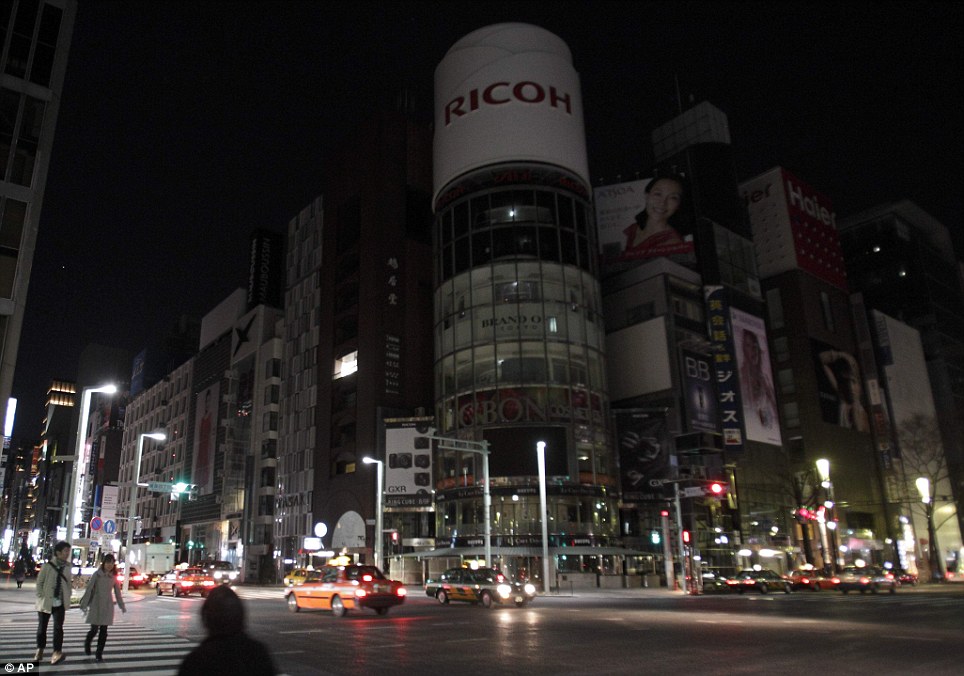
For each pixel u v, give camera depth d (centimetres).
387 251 8150
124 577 5025
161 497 12400
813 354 9194
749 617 2453
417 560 6606
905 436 9431
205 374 11588
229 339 10950
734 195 8906
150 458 13312
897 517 8962
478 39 7288
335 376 8269
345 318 8356
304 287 9388
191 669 402
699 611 2816
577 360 6347
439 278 7025
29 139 3853
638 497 6400
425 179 8738
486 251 6662
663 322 7319
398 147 8625
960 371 11538
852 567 4762
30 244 3741
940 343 11212
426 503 6625
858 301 10256
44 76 3969
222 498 10050
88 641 1423
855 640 1698
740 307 8350
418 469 6731
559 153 6906
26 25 3972
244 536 9125
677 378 7169
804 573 4953
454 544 6084
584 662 1377
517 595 3200
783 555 7594
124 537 13775
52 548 1396
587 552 5588
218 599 429
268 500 9050
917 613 2609
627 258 8506
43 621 1349
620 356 7531
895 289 11694
